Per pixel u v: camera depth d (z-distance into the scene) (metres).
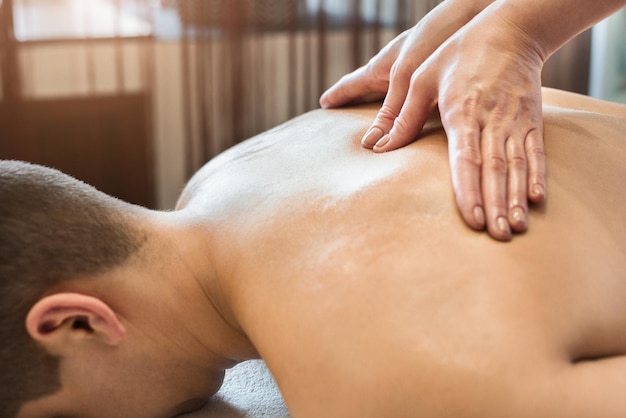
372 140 0.99
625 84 2.39
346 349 0.79
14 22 2.03
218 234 0.95
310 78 2.26
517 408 0.73
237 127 2.22
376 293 0.80
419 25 1.05
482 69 0.92
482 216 0.82
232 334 0.98
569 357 0.76
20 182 0.91
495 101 0.90
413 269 0.80
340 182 0.92
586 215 0.85
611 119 1.02
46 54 2.07
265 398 1.09
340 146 1.01
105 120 2.16
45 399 0.92
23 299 0.87
